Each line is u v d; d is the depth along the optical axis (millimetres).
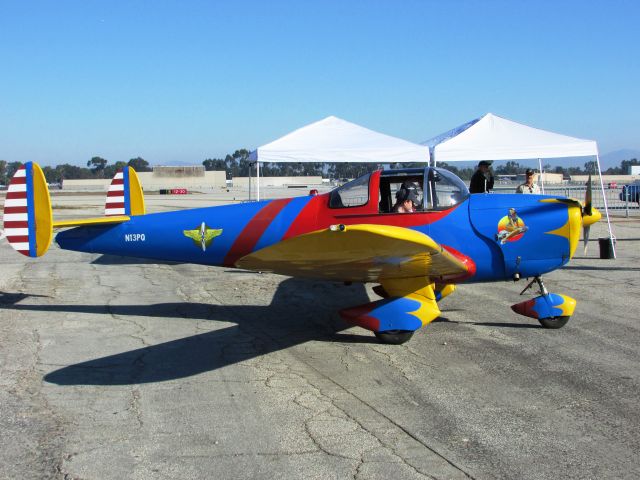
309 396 4066
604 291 7473
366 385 4277
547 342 5305
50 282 8641
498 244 5637
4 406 3859
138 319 6332
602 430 3463
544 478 2910
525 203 5703
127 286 8328
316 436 3414
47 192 6438
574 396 4000
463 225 5672
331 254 4402
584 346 5164
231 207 6438
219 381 4375
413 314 5293
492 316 6301
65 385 4266
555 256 5703
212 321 6246
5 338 5527
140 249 6602
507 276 5805
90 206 34750
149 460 3117
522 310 5848
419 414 3732
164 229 6488
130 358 4938
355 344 5352
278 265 4949
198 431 3486
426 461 3096
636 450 3203
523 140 11516
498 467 3025
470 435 3416
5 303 7137
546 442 3312
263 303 7129
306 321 6227
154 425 3572
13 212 6484
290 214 6113
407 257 4523
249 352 5121
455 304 6879
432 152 11477
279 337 5609
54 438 3381
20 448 3250
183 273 9523
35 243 6516
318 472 2984
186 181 97125
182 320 6289
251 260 4699
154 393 4121
